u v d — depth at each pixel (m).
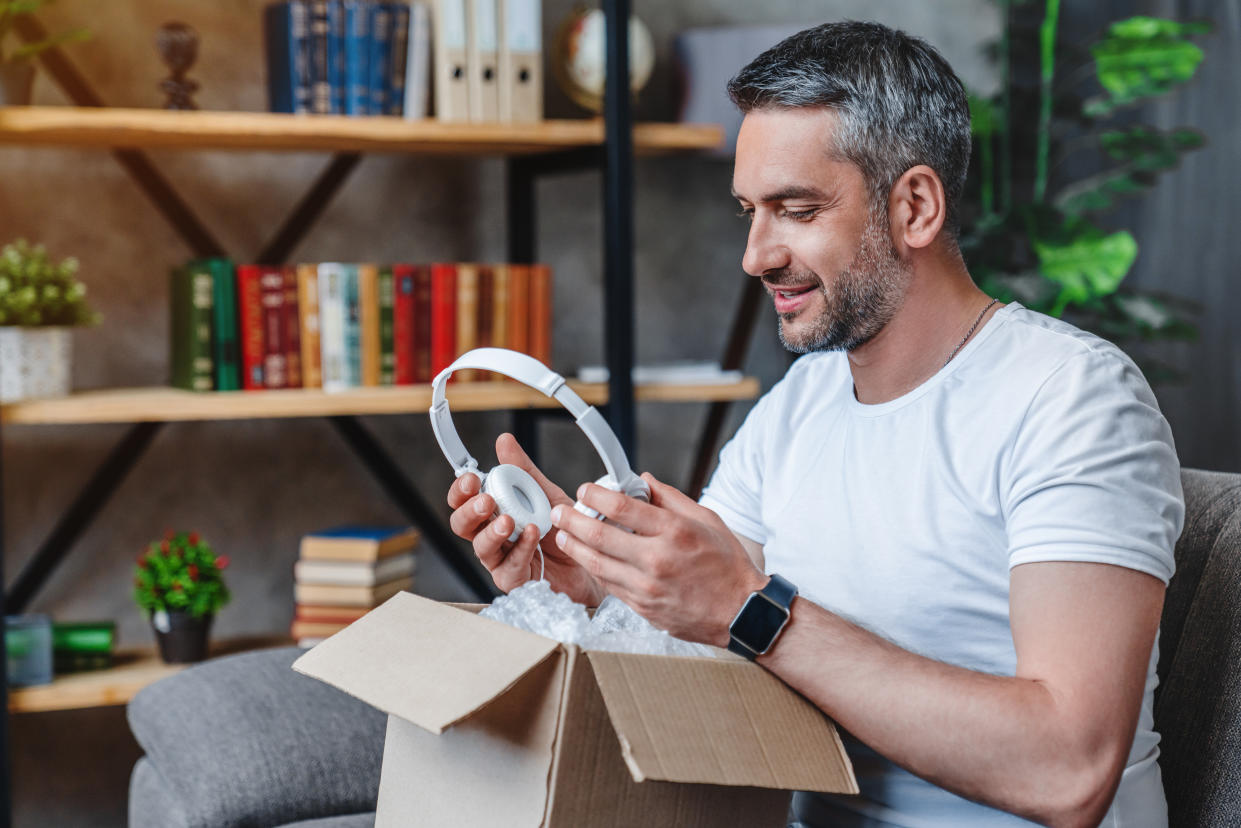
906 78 0.99
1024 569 0.89
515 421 2.46
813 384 1.18
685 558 0.85
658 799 0.79
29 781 2.29
